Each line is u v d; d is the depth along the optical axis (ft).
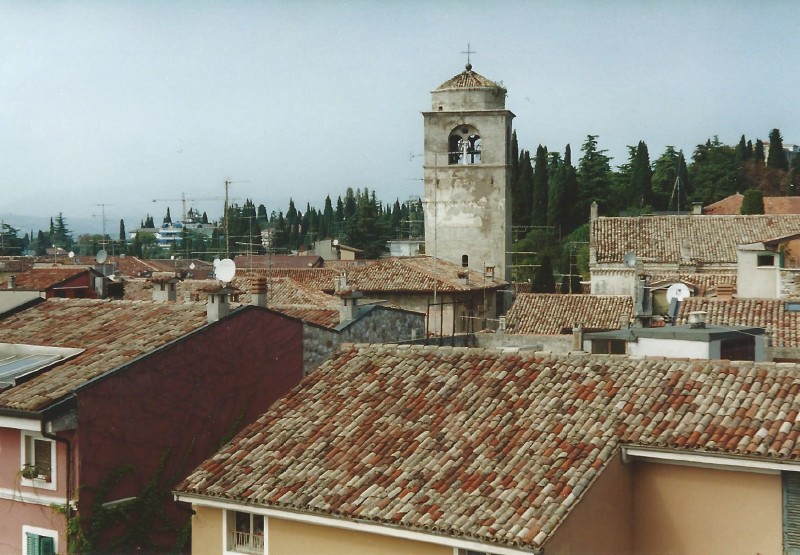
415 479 69.62
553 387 76.23
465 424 74.64
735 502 65.41
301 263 386.52
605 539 66.13
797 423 65.00
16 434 87.25
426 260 255.29
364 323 120.37
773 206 392.06
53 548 84.38
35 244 629.10
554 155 519.19
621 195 466.70
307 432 79.56
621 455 68.03
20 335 102.94
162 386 90.53
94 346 95.35
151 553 88.22
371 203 543.80
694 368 73.92
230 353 97.09
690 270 243.19
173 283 131.54
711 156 510.58
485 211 288.71
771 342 119.65
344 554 69.92
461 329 231.30
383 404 80.48
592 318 199.62
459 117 289.33
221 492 74.43
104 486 85.35
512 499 64.69
